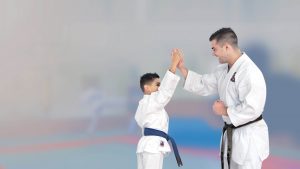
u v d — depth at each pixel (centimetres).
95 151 544
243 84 264
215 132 575
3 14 629
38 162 498
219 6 592
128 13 618
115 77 620
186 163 513
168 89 311
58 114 617
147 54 616
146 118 319
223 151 283
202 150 557
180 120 585
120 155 531
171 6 608
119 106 614
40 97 617
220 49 274
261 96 259
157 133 316
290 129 548
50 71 627
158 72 614
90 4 624
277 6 569
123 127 608
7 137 583
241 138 269
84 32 627
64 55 627
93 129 606
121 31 621
